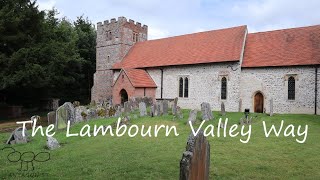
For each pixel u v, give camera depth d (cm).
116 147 1385
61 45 3322
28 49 2609
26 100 3566
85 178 927
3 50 2794
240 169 1048
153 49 3747
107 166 1059
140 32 4181
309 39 2752
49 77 2909
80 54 5134
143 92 3294
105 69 4050
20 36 2717
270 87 2728
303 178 962
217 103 2994
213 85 3020
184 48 3434
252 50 2966
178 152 1280
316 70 2511
